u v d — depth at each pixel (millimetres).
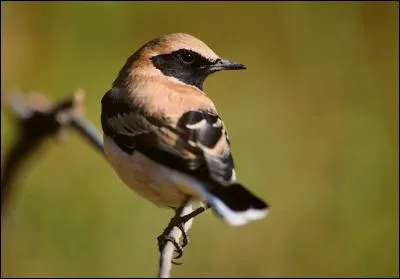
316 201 14922
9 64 15273
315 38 16219
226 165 8188
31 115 9797
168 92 9016
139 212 13867
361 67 15977
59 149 14172
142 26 15891
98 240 13828
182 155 8281
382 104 15641
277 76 16172
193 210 8945
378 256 14445
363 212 14672
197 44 9719
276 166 15320
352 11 16078
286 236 14547
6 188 9828
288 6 16344
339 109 15820
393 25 15945
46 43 15445
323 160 15391
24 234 13688
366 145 15320
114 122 8953
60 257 13727
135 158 8688
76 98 9852
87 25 15586
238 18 16344
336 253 14500
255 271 14180
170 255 8656
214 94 16000
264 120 15844
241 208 7609
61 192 14016
